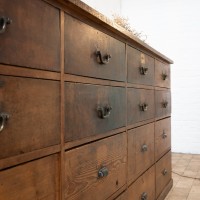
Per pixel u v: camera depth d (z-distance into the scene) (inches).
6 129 24.2
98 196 41.0
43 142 29.0
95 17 37.7
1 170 23.9
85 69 37.1
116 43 47.6
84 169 37.0
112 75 45.8
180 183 98.1
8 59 24.5
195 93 147.8
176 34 150.3
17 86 25.5
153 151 72.0
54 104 30.7
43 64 28.9
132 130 56.0
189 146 149.4
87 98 37.7
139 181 60.3
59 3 31.4
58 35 31.4
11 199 24.9
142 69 61.2
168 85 89.7
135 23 157.4
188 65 148.7
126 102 52.5
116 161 47.7
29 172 27.1
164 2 151.7
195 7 146.3
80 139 36.0
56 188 31.3
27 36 26.7
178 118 150.9
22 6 26.0
